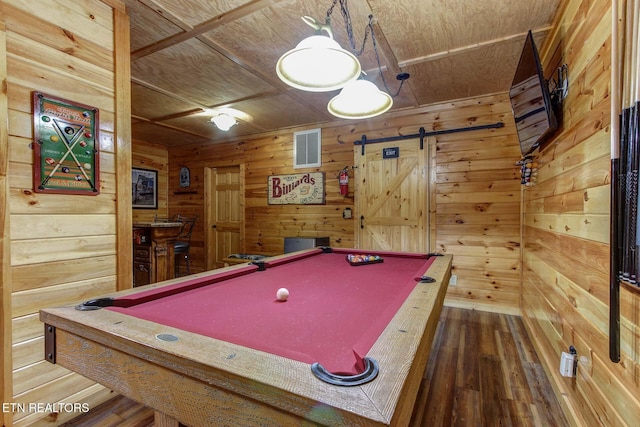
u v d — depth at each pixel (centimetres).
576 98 155
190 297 136
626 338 102
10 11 143
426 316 99
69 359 99
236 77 287
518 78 221
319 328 101
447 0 183
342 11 183
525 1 183
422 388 187
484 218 333
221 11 195
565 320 168
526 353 232
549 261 203
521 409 167
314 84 153
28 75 149
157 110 378
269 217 471
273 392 61
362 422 52
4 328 141
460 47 233
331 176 422
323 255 269
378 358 71
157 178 558
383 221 384
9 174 143
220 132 480
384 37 220
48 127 157
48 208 158
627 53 97
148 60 256
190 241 552
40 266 155
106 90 183
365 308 122
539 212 234
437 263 205
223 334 88
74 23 167
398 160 376
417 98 338
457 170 346
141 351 80
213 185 536
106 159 183
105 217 183
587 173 138
